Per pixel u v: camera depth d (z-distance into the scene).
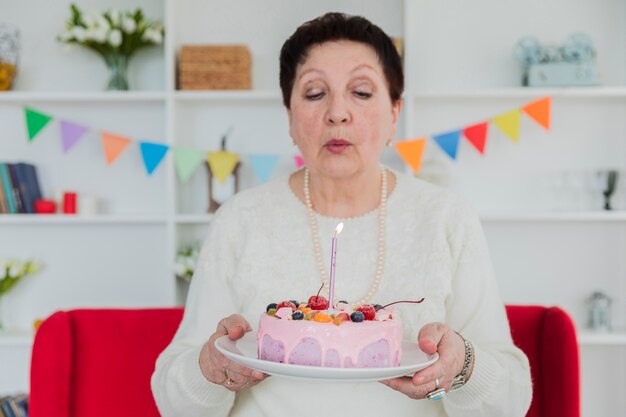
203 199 3.19
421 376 1.07
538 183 3.15
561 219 2.96
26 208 3.07
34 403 1.53
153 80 3.19
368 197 1.45
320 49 1.36
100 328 1.63
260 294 1.40
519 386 1.28
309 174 1.48
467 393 1.23
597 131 3.14
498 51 3.14
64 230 3.22
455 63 3.15
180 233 3.10
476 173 3.15
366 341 1.08
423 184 1.48
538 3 3.13
